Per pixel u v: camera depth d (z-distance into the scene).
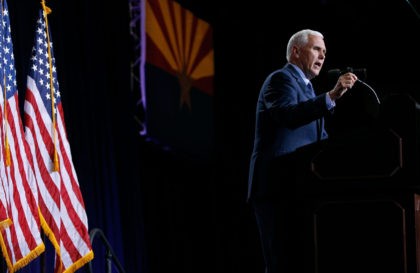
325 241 4.54
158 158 11.30
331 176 4.57
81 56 10.01
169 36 11.48
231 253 11.95
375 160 4.50
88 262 7.18
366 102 5.60
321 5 12.09
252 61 12.36
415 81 11.80
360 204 4.51
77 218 7.12
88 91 10.02
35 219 6.67
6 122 6.50
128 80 10.72
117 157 10.41
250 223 12.12
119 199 10.34
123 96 10.60
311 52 5.60
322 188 4.57
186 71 11.76
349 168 4.54
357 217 4.50
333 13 12.08
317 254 4.55
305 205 4.61
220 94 12.32
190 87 11.83
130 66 10.79
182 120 11.59
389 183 4.46
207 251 11.77
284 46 12.30
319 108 4.89
